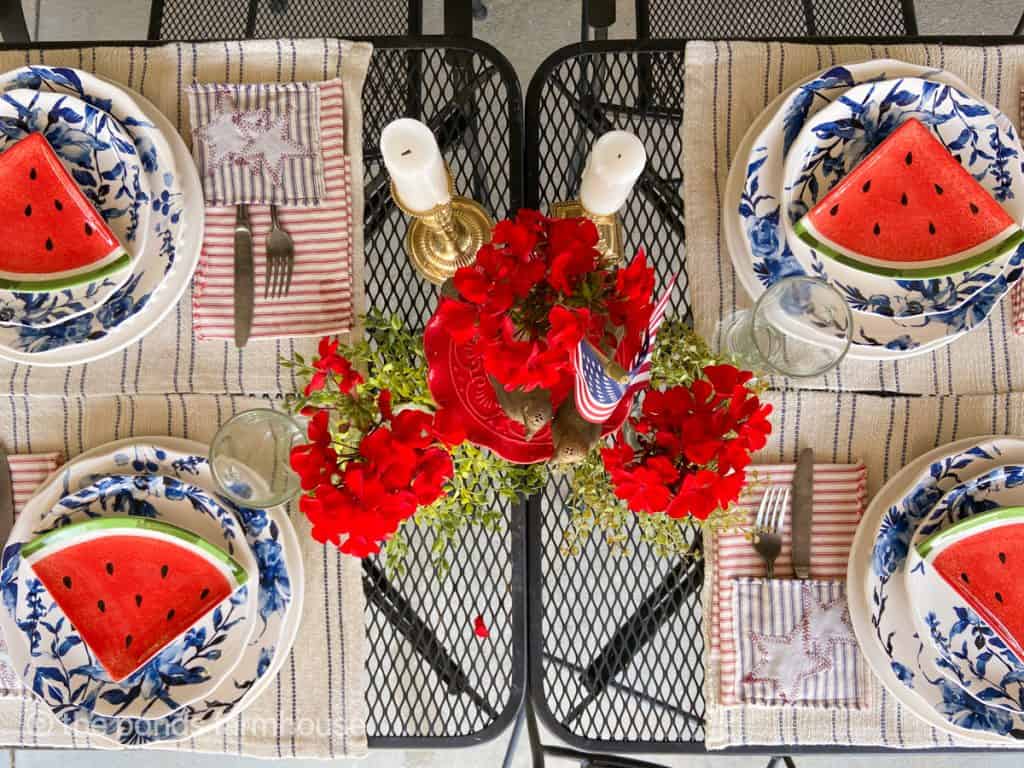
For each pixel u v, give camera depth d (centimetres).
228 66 98
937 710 87
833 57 98
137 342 95
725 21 137
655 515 83
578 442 60
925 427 95
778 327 81
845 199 88
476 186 104
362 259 96
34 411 95
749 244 91
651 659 123
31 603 88
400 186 73
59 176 85
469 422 73
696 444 60
